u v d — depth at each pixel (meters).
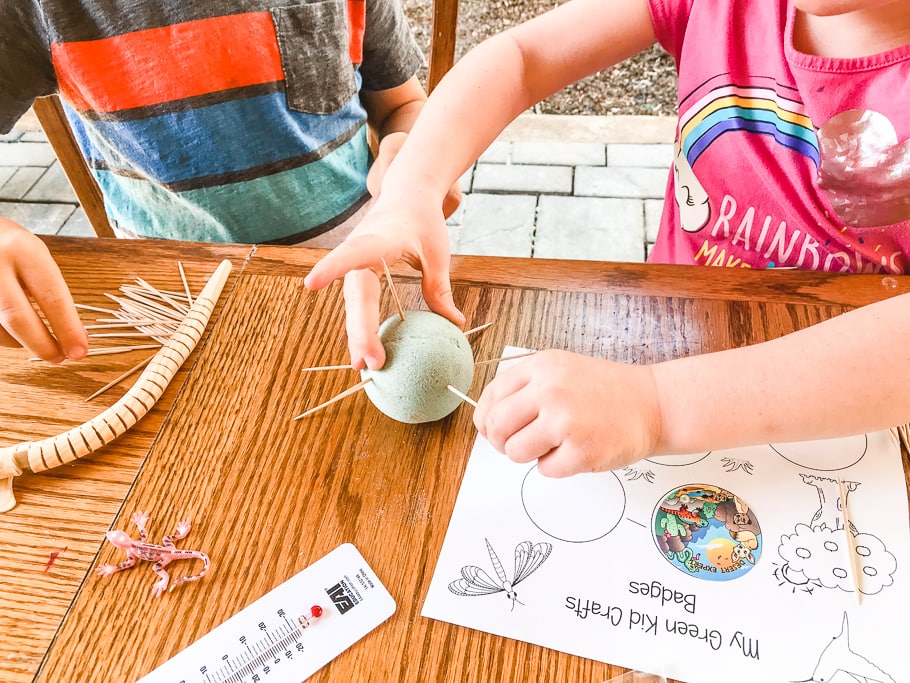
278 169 0.69
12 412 0.42
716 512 0.35
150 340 0.46
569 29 0.58
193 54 0.61
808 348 0.35
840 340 0.35
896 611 0.31
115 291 0.49
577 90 1.47
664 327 0.44
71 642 0.32
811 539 0.34
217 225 0.70
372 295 0.41
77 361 0.44
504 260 0.49
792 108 0.52
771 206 0.56
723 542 0.34
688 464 0.37
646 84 1.45
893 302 0.36
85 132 0.68
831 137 0.50
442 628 0.32
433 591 0.33
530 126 1.46
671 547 0.34
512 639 0.31
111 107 0.61
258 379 0.43
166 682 0.31
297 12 0.63
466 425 0.40
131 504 0.37
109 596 0.34
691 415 0.34
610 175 1.35
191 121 0.63
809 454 0.37
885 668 0.30
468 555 0.34
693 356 0.38
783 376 0.34
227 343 0.45
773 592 0.32
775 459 0.37
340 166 0.74
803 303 0.44
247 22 0.61
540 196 1.32
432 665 0.31
